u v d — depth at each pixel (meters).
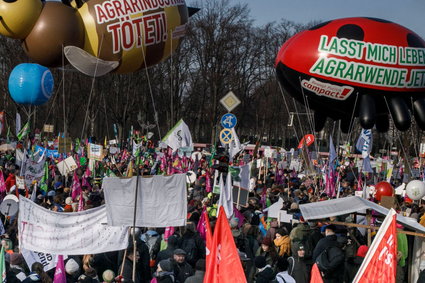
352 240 11.30
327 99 20.28
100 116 67.12
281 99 72.12
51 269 10.25
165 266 9.16
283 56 20.77
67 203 14.66
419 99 20.11
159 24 18.73
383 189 17.22
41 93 18.03
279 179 26.33
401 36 19.53
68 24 17.41
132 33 18.19
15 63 55.91
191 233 11.56
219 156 13.23
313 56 19.64
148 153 31.38
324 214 10.28
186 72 68.50
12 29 17.27
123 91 61.00
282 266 10.00
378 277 6.07
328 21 20.34
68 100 56.72
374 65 19.25
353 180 29.14
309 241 11.66
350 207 10.55
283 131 74.12
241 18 67.12
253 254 11.97
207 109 70.00
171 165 25.84
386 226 6.05
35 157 18.91
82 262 11.00
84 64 18.12
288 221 13.58
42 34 17.33
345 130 22.12
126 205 10.09
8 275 8.44
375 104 19.88
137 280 10.36
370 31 19.44
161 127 69.00
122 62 18.61
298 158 33.00
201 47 66.25
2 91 58.22
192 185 20.95
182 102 71.75
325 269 10.19
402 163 37.69
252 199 16.20
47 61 17.95
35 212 9.79
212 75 65.25
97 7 17.81
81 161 26.36
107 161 28.98
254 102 76.62
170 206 10.31
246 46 68.25
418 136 54.47
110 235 10.05
